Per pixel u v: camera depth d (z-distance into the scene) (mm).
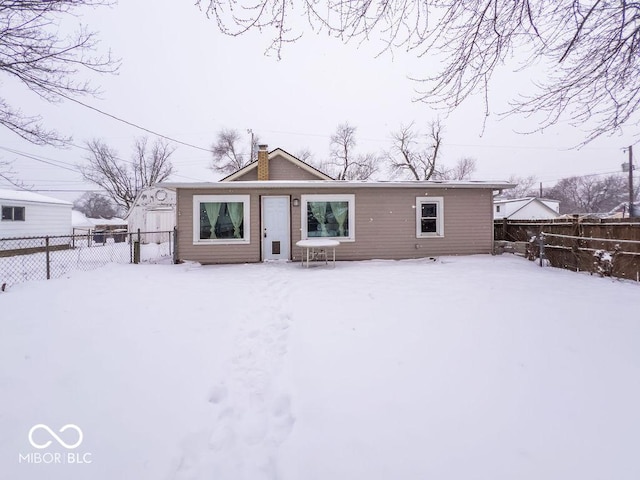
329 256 11383
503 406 2518
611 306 5102
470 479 1825
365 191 11484
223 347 3742
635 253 7246
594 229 8258
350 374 3033
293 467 1961
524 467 1905
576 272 8305
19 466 1944
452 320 4477
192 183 10430
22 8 4352
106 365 3199
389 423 2324
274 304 5559
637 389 2738
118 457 2039
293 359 3365
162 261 12133
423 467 1918
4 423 2324
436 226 11766
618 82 3664
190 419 2451
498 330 4086
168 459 2039
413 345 3658
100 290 6355
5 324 4281
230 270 9406
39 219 16422
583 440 2129
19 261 12016
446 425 2293
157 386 2873
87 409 2514
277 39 3299
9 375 2967
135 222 22562
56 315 4680
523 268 9008
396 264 10336
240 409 2645
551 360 3268
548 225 9875
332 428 2285
